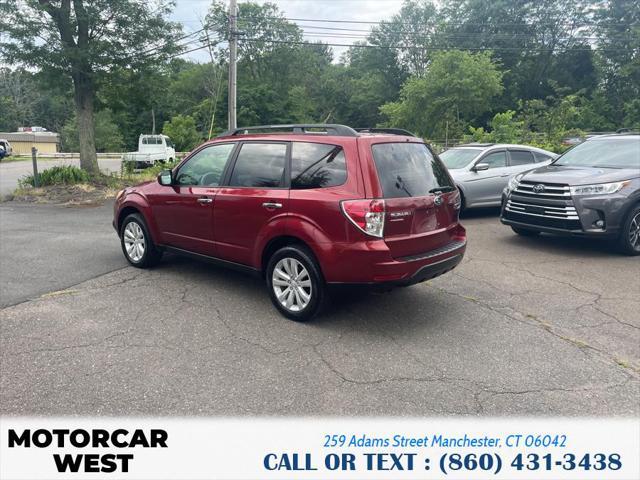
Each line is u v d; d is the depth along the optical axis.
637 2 47.12
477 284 5.77
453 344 4.11
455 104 37.06
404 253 4.21
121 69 15.71
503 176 10.50
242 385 3.44
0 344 4.03
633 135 8.27
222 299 5.13
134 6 15.15
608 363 3.79
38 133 58.94
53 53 14.36
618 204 6.86
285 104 52.09
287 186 4.52
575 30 51.78
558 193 7.10
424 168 4.62
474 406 3.23
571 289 5.58
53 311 4.77
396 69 61.88
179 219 5.55
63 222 9.98
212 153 5.36
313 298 4.35
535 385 3.47
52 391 3.35
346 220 4.05
